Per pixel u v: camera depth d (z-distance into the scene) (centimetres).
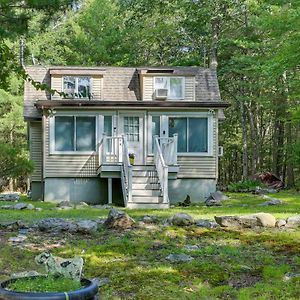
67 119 1842
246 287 549
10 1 1228
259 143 3306
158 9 2995
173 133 1878
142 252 732
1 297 343
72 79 1948
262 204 1509
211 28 2864
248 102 3033
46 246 774
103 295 523
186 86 1966
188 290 542
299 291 529
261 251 745
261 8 2275
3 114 2986
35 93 1969
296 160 2466
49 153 1825
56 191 1827
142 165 1720
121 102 1834
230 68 2750
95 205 1647
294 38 1524
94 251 736
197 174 1862
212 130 1877
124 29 3188
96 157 1839
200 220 1028
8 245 771
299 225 973
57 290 351
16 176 1127
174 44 3117
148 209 1435
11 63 773
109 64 3216
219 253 727
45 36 3153
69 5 1405
